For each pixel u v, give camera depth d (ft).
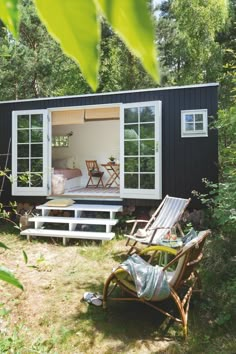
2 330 9.13
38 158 21.91
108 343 8.82
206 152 18.98
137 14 0.60
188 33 34.01
